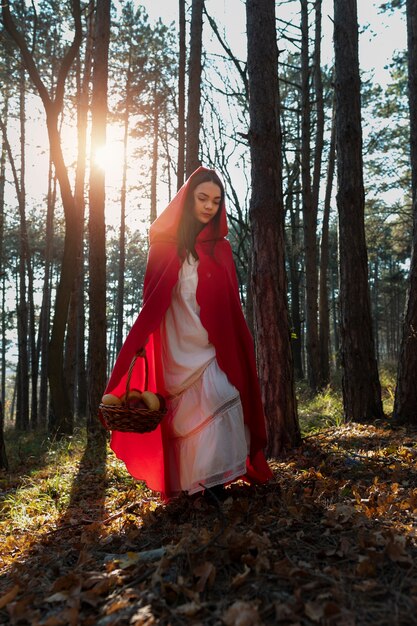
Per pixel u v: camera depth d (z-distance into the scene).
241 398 3.70
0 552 3.68
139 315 3.66
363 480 4.38
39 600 2.60
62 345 11.27
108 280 48.22
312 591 2.30
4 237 27.52
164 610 2.27
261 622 2.11
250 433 3.87
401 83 22.27
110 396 3.51
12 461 9.03
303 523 3.12
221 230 3.91
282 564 2.51
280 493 3.89
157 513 3.74
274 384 5.97
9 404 63.22
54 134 10.39
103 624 2.25
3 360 35.16
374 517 3.28
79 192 16.73
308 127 15.62
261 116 6.19
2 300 34.91
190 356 3.64
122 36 21.28
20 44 9.95
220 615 2.20
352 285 7.76
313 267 15.39
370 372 7.65
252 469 3.98
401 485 4.16
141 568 2.67
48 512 4.75
